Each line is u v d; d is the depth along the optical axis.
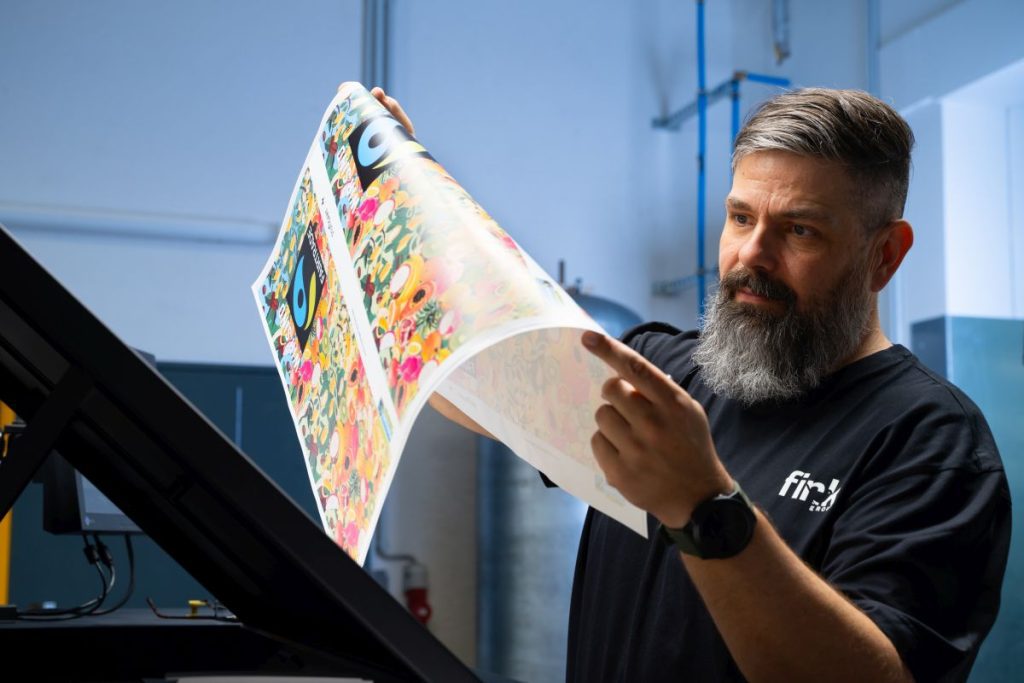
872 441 0.98
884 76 3.90
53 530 1.51
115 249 3.87
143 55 3.96
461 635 4.26
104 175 3.87
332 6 4.22
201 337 3.93
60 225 3.78
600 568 1.11
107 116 3.90
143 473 0.62
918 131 3.73
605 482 0.71
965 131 3.64
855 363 1.07
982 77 3.41
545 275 0.62
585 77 4.58
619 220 4.54
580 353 0.67
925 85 3.68
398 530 4.24
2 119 3.78
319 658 0.67
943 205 3.57
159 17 3.99
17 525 3.55
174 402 0.48
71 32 3.89
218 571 0.72
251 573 0.66
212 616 1.30
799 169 1.04
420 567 4.22
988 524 0.90
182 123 3.98
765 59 4.64
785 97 1.10
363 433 0.66
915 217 3.71
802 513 0.98
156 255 3.91
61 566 3.60
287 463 3.92
